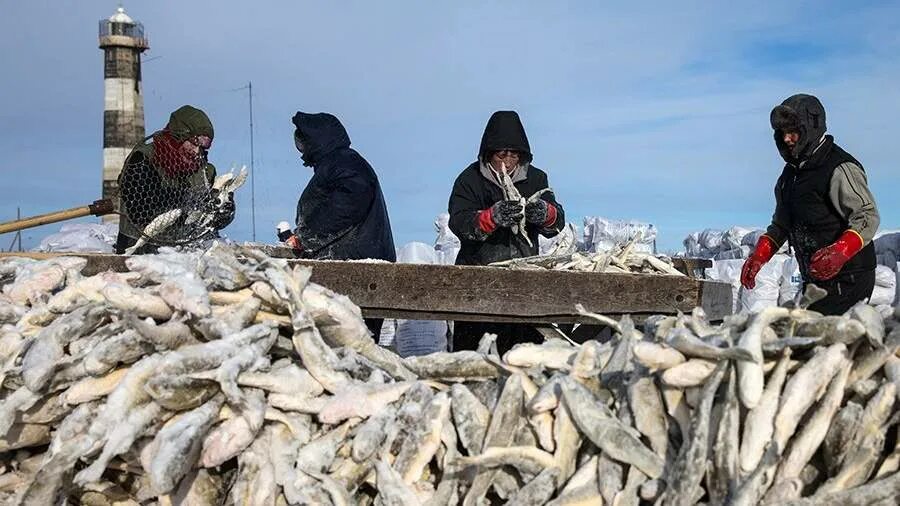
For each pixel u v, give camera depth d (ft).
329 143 18.01
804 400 6.53
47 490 6.96
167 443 6.90
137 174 18.11
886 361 6.75
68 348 7.87
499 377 7.98
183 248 17.66
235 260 8.52
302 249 18.33
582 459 7.02
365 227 18.12
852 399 6.79
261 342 7.76
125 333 7.56
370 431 7.20
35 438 7.92
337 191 17.67
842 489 6.32
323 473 7.16
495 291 13.94
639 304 14.46
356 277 13.56
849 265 16.29
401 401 7.54
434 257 31.71
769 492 6.31
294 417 7.45
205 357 7.34
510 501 6.77
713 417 6.56
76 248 29.37
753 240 34.63
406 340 23.31
